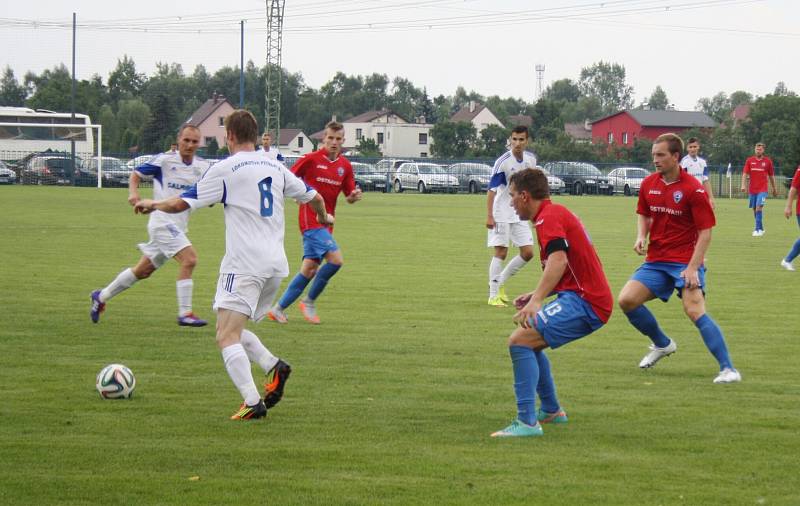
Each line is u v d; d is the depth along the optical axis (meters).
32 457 7.89
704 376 11.52
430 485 7.29
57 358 11.96
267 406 9.24
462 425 9.10
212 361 11.93
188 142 15.09
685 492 7.19
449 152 114.88
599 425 9.15
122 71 171.38
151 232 14.53
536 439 8.64
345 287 19.70
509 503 6.91
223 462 7.81
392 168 83.44
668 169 11.35
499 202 17.47
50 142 84.69
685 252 11.55
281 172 9.62
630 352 13.05
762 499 7.04
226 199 9.32
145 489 7.13
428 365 11.92
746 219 46.22
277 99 93.88
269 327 14.76
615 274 22.34
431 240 31.41
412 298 18.20
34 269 21.56
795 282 21.31
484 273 22.48
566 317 8.81
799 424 9.20
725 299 18.44
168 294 18.03
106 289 14.56
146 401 9.85
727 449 8.34
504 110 159.00
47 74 171.38
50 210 42.84
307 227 15.06
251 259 9.28
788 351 13.12
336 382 10.90
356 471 7.62
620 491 7.20
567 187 78.38
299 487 7.21
